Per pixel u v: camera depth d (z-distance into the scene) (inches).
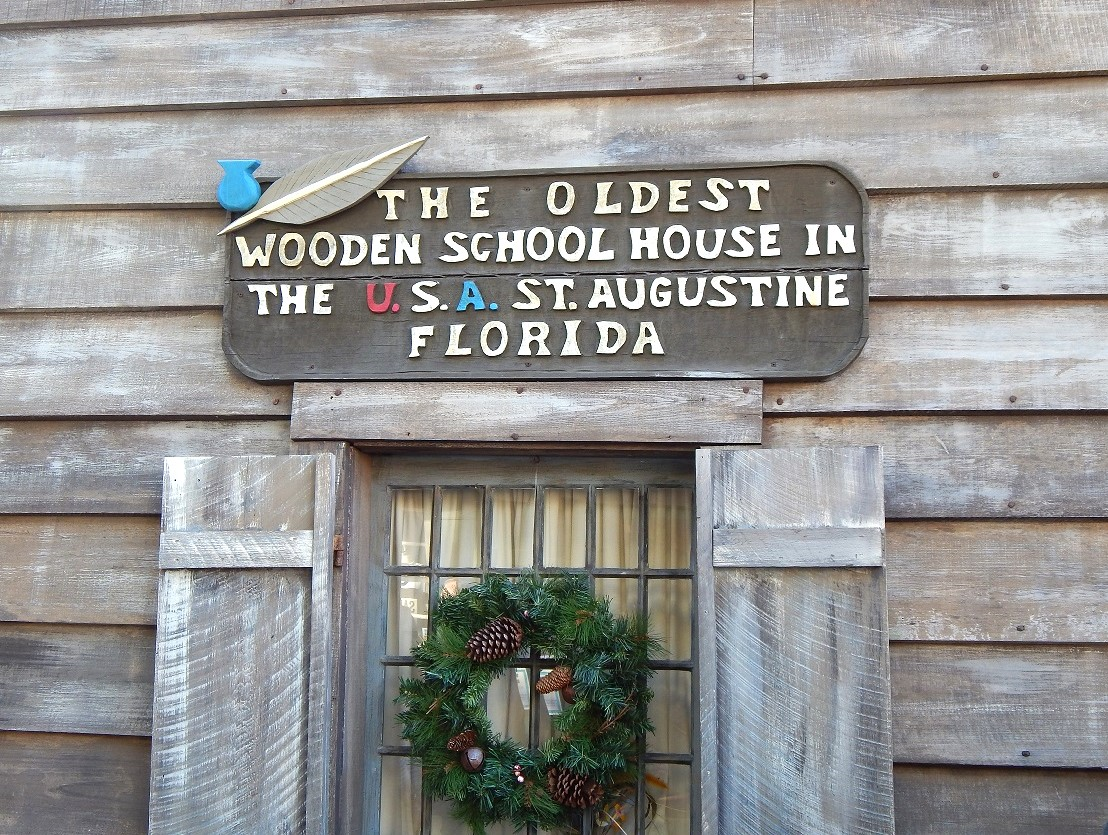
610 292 104.4
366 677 109.0
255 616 101.5
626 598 108.9
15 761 108.1
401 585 111.4
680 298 103.6
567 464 110.2
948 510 99.6
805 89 106.0
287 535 101.5
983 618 98.3
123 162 113.2
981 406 100.3
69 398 111.0
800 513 96.9
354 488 107.2
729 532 97.3
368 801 107.6
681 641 107.5
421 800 108.0
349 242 108.1
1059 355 100.3
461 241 107.0
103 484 109.7
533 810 101.1
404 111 110.7
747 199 104.2
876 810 92.7
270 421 108.8
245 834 99.3
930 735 97.3
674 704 106.9
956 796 97.0
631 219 105.3
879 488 95.9
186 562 102.1
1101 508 98.1
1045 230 101.9
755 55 106.5
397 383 106.2
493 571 110.0
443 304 106.3
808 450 97.5
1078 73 102.9
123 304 111.5
